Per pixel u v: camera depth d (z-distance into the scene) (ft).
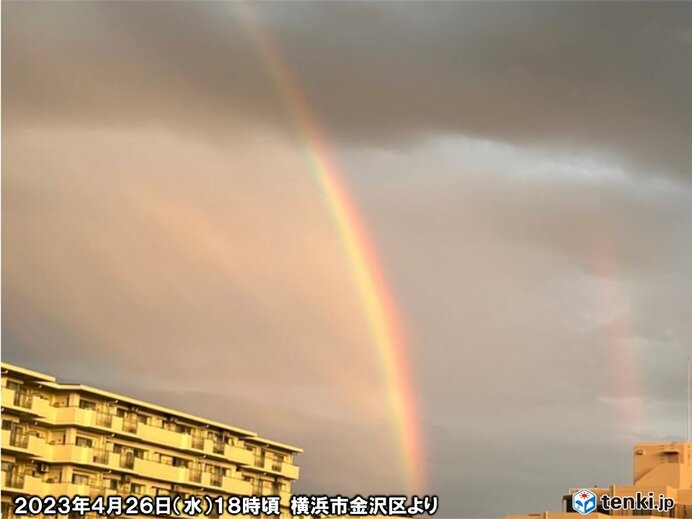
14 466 340.18
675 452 409.90
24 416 343.67
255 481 450.30
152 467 388.16
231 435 435.53
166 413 398.62
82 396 361.51
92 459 361.51
